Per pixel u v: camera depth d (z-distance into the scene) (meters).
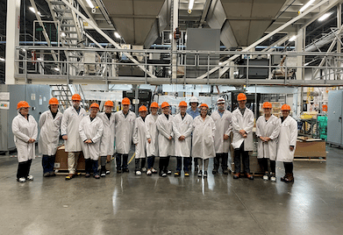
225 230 2.80
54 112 4.84
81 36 9.88
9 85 6.79
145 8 7.80
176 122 4.90
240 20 8.08
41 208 3.34
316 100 12.27
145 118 5.10
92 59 7.80
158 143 5.01
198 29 7.62
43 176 4.88
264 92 7.93
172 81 7.11
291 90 7.91
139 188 4.20
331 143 9.05
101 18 11.28
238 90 7.85
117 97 8.07
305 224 2.96
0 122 6.77
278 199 3.78
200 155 4.84
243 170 5.12
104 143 4.89
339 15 9.73
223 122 5.05
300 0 9.53
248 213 3.26
